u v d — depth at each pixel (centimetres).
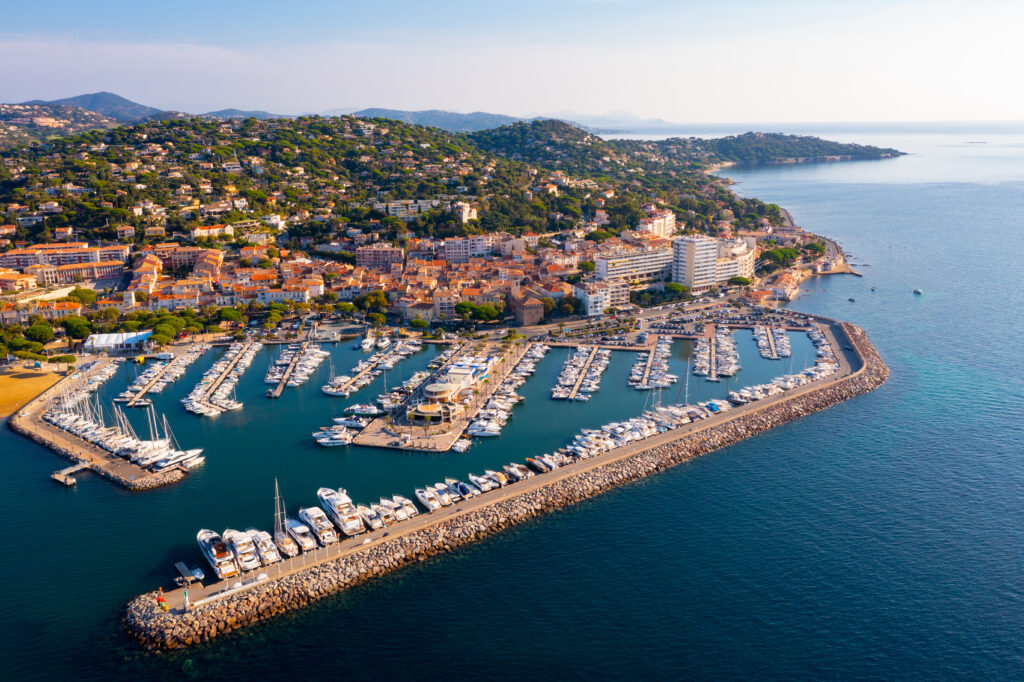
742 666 15288
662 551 19212
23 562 18675
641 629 16338
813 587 17788
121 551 19125
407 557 18712
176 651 15625
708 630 16338
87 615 16688
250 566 17838
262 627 16350
